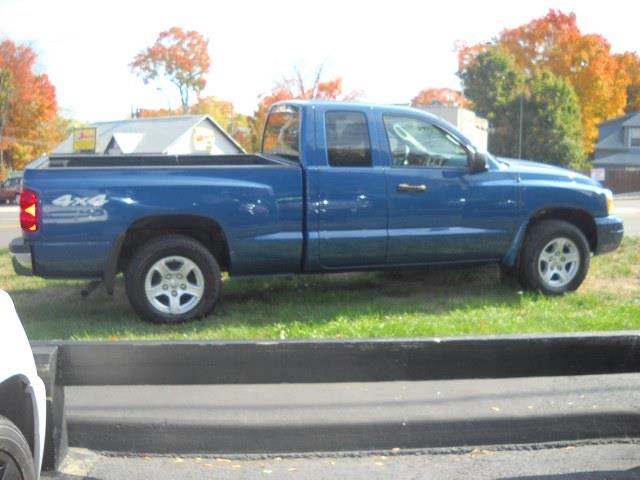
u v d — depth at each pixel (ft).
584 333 15.46
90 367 14.89
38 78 206.90
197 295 26.55
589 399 19.57
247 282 32.42
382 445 17.78
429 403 19.30
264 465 16.85
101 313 28.22
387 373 15.02
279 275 27.91
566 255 30.22
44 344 14.85
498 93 206.90
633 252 38.52
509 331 24.32
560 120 203.92
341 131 27.91
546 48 230.68
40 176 25.66
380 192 27.89
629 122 223.71
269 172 27.04
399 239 28.14
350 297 30.04
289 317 26.91
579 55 228.63
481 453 17.40
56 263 25.76
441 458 17.16
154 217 26.22
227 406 19.16
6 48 202.90
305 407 19.06
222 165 29.22
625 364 15.37
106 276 26.11
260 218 26.91
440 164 28.86
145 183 26.07
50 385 14.58
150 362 14.83
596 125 231.91
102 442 17.61
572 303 28.81
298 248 27.35
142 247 26.27
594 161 223.71
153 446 17.63
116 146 180.96
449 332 24.18
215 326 25.89
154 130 187.52
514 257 29.68
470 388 20.43
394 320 25.88
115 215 25.81
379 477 16.07
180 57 239.09
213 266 26.58
